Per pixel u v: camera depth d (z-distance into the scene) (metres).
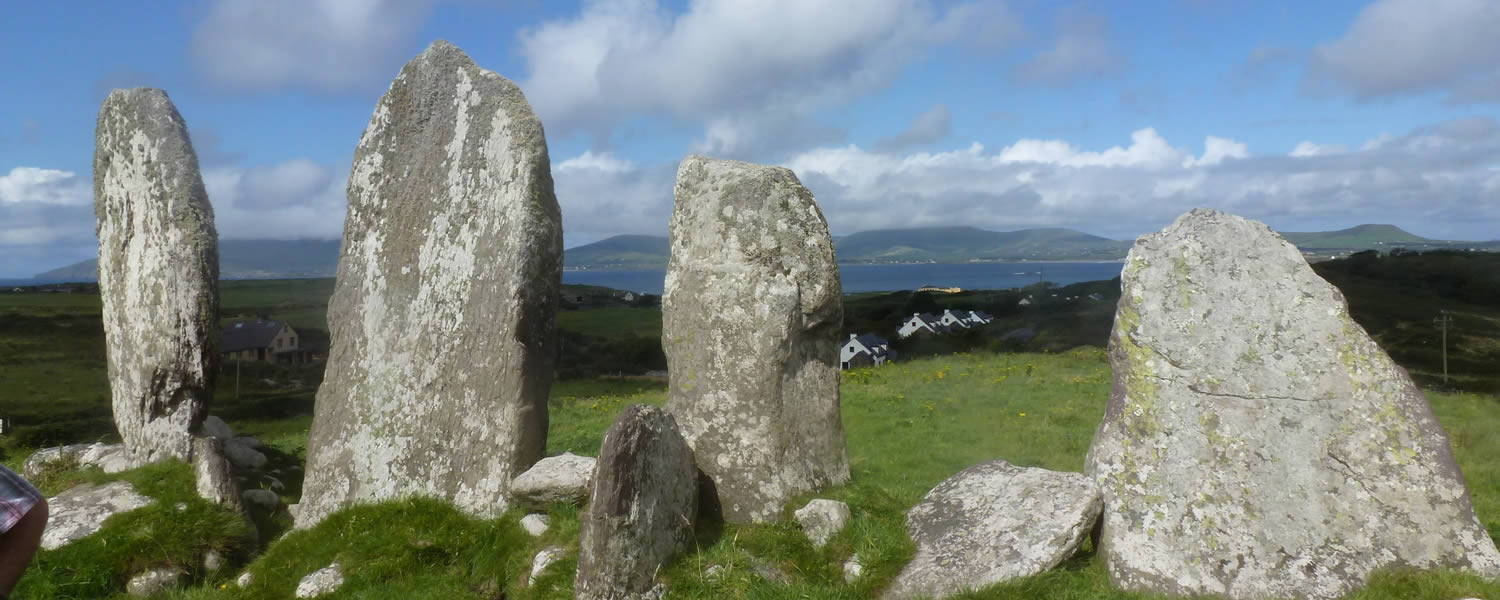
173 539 8.53
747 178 8.05
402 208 9.72
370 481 9.39
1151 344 6.94
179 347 10.08
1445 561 6.06
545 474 8.20
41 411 31.00
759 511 7.56
